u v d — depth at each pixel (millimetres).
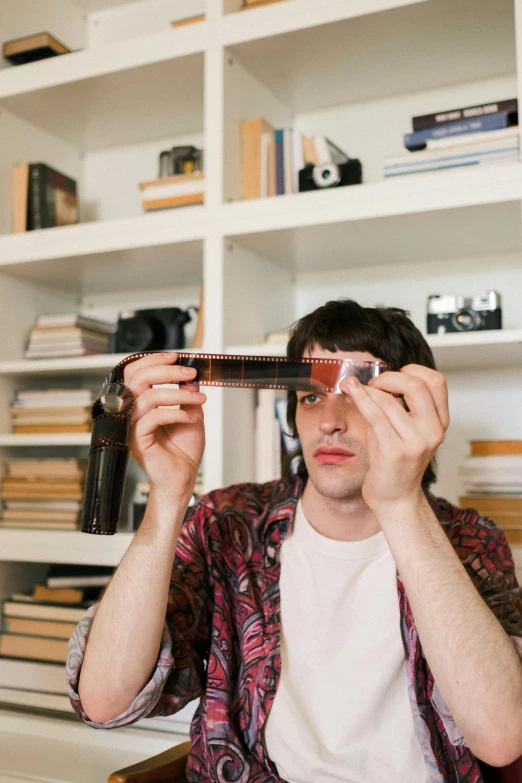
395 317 1270
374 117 2068
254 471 1814
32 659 1951
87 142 2365
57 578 2014
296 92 2033
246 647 1110
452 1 1592
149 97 2043
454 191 1562
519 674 860
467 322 1682
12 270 2102
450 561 874
